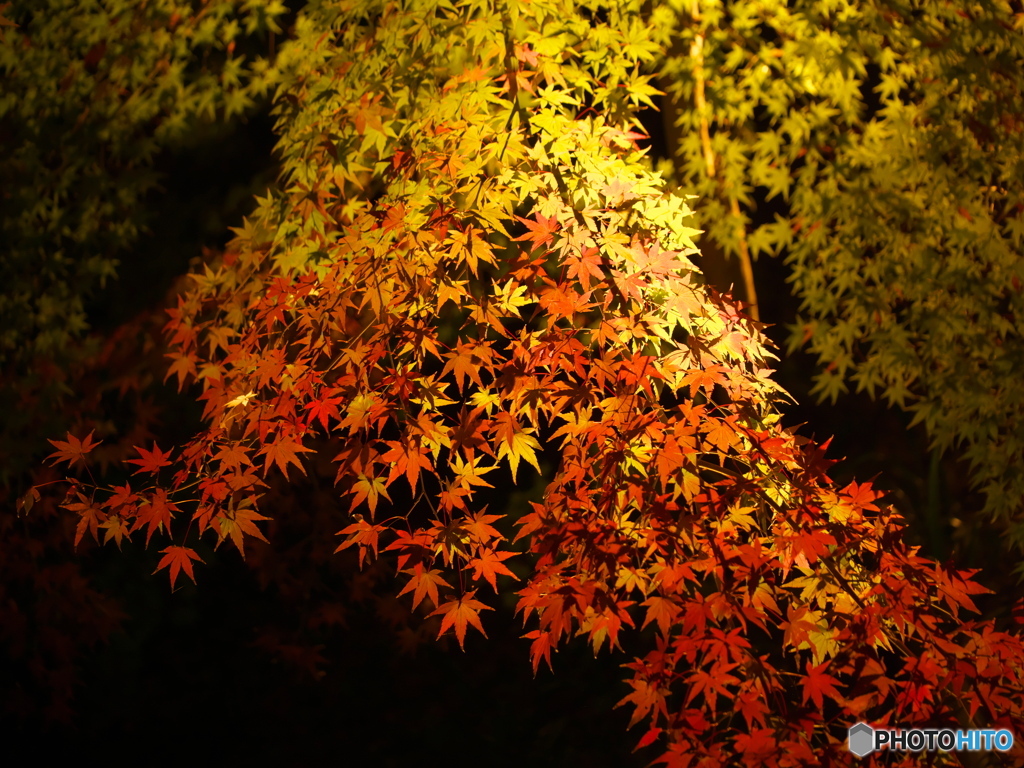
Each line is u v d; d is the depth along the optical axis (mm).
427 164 2383
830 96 3770
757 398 2098
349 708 5066
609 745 4789
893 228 3541
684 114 3523
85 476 4230
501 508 5512
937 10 3549
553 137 2307
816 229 3641
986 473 3484
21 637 4070
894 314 3688
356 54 2973
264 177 5039
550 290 2082
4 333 3924
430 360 4828
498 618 5406
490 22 2576
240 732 4902
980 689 1932
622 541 1912
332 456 4750
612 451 1973
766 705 1842
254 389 2484
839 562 1994
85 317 5328
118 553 5195
